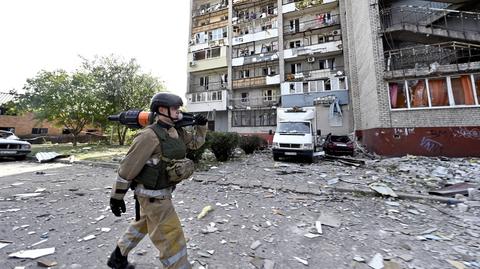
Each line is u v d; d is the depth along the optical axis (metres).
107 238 2.87
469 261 2.39
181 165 1.80
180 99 1.90
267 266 2.27
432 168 7.86
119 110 20.41
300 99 21.55
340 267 2.27
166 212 1.78
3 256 2.39
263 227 3.28
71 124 18.11
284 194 5.09
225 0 27.98
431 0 12.91
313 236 2.97
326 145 13.63
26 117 27.58
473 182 5.88
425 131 11.05
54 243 2.71
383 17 14.28
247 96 25.44
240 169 8.10
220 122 25.92
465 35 11.47
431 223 3.46
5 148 10.05
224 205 4.27
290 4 23.62
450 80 10.97
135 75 21.41
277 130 10.73
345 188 5.32
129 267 2.16
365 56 14.31
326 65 22.72
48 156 10.63
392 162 9.41
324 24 22.39
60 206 4.12
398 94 11.89
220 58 25.86
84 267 2.21
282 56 23.27
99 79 19.66
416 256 2.48
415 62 12.51
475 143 10.12
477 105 10.35
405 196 4.74
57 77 16.83
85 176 6.98
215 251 2.58
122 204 1.74
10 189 5.31
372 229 3.22
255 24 25.70
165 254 1.72
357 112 17.05
